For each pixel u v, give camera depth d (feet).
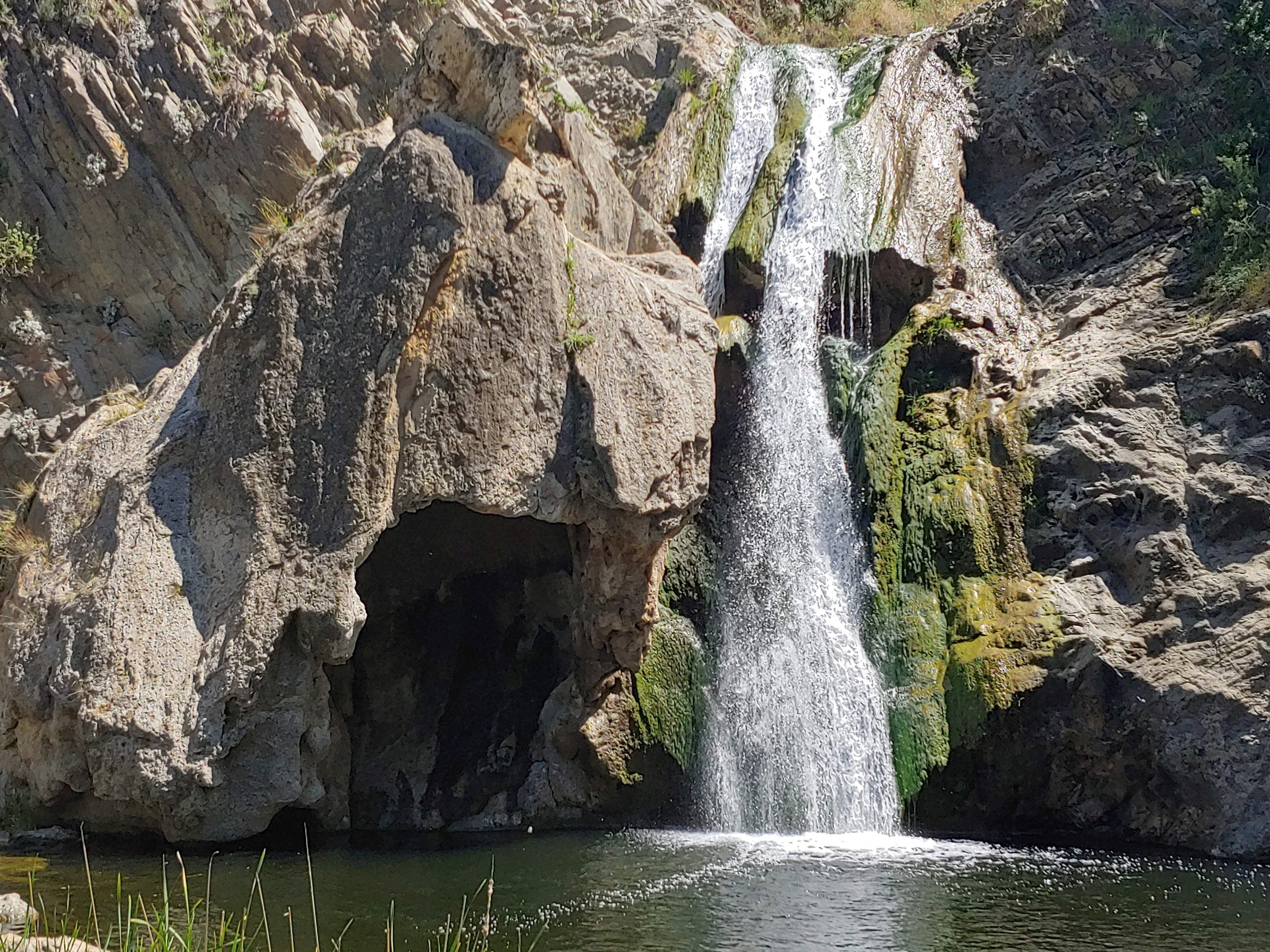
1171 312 54.85
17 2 67.56
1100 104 64.85
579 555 49.01
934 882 37.76
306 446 41.57
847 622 51.29
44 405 66.39
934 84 68.13
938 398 55.36
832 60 72.69
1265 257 53.57
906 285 60.59
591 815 49.08
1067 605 48.01
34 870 37.24
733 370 58.85
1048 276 60.44
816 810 48.24
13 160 67.05
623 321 46.85
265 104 66.03
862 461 53.78
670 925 32.30
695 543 54.60
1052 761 46.57
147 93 67.10
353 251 42.78
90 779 40.65
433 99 47.01
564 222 46.93
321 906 33.88
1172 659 45.91
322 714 42.22
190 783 39.06
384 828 47.70
